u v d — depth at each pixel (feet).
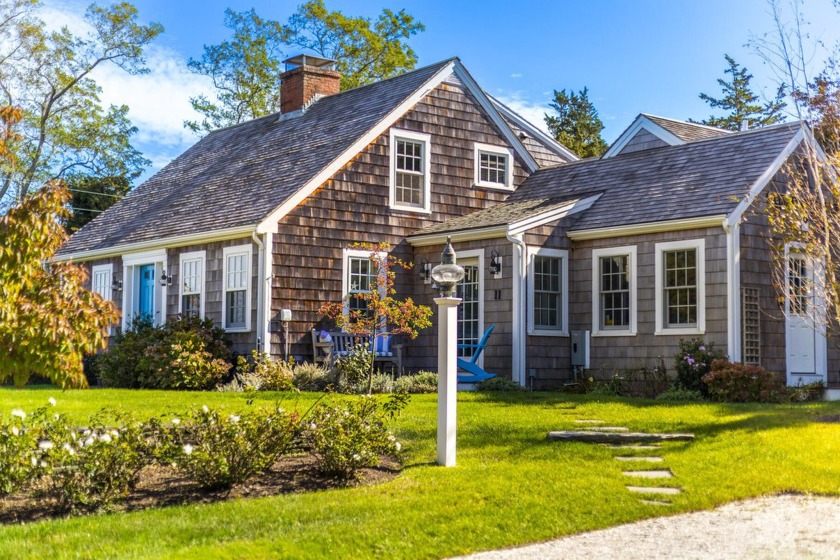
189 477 30.07
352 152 64.90
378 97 71.56
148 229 73.15
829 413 42.47
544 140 92.22
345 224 64.34
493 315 61.00
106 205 124.47
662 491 28.27
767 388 51.13
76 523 24.61
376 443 31.50
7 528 23.98
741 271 54.03
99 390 54.03
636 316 58.29
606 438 36.06
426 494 27.63
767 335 55.57
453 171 70.44
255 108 130.00
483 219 64.80
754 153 58.54
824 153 51.80
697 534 23.94
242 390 56.39
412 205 68.08
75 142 124.36
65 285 26.66
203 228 65.31
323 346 61.21
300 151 70.03
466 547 22.71
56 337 25.59
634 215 59.06
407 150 68.23
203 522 24.59
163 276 69.41
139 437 28.58
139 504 27.61
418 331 66.49
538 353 60.18
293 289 61.57
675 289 56.44
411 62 130.41
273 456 30.63
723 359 52.60
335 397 47.91
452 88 70.90
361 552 22.08
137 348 64.03
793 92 52.75
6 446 26.50
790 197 50.03
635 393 56.24
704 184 58.18
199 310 66.39
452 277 32.24
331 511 25.81
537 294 60.80
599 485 28.60
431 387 57.16
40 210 26.25
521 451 34.30
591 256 61.26
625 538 23.63
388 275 61.52
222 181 74.59
